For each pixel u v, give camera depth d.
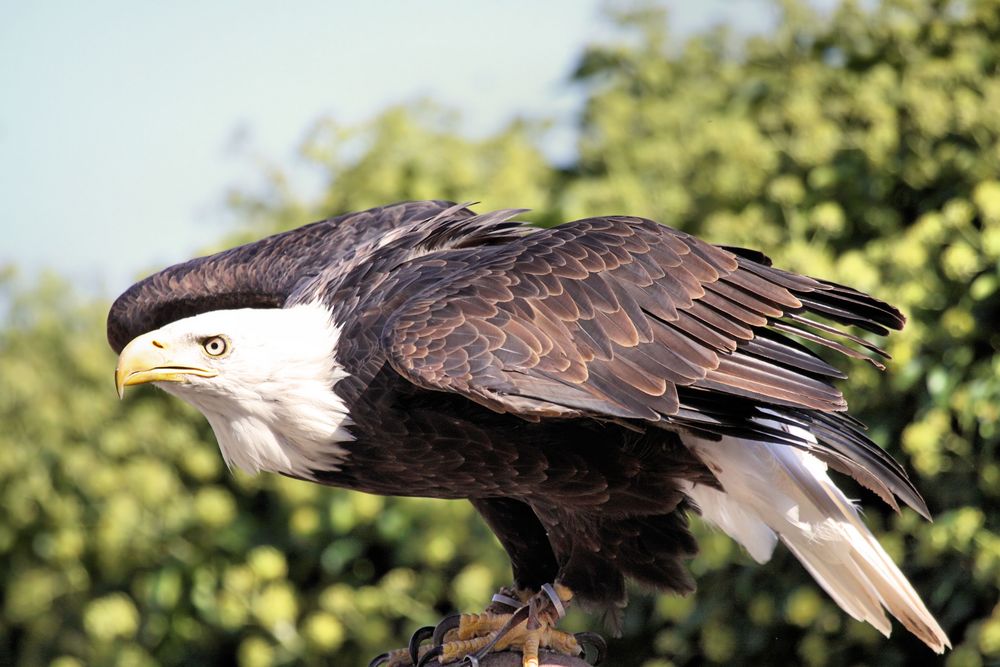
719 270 8.15
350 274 8.85
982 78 11.02
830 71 12.00
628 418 7.73
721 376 7.88
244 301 10.05
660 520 8.90
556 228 8.39
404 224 9.84
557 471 8.51
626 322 7.88
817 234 11.32
